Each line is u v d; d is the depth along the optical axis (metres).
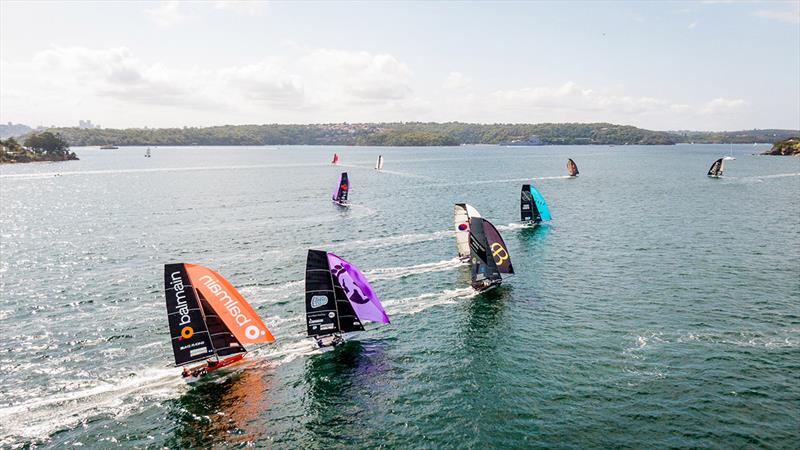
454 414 31.58
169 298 35.53
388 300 50.66
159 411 32.47
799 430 29.41
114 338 42.25
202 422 31.33
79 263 64.75
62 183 167.62
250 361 38.44
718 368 36.16
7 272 61.03
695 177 171.75
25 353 39.66
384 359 38.62
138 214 101.75
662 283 54.22
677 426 29.91
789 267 59.34
